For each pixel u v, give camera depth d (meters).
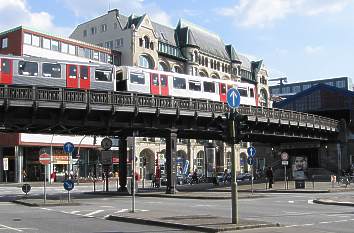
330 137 66.19
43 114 34.25
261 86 132.50
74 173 75.94
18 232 14.78
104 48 88.44
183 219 17.06
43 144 77.19
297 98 82.50
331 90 78.50
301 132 57.84
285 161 41.66
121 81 42.84
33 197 35.84
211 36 115.75
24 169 75.88
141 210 22.52
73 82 38.25
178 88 46.44
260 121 47.59
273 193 38.53
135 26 91.94
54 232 14.80
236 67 119.75
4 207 26.11
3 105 31.20
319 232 14.17
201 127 43.03
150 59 93.56
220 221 16.22
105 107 35.31
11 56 35.81
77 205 27.33
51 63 37.47
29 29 76.88
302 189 41.03
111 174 80.75
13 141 74.94
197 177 62.28
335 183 50.56
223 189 44.62
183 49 102.12
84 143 82.69
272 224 15.57
